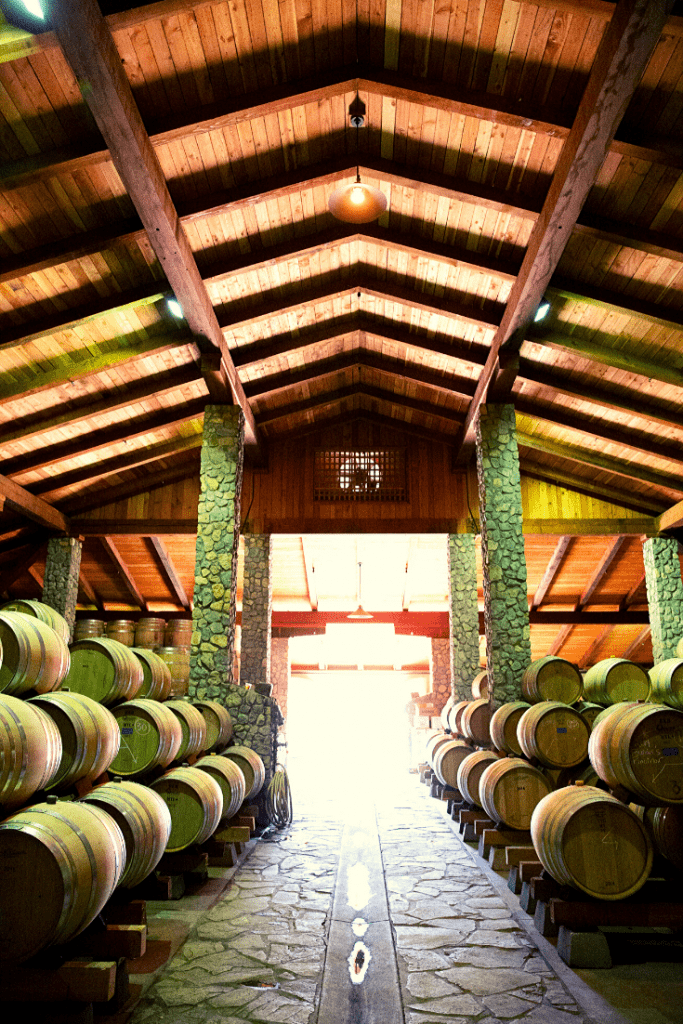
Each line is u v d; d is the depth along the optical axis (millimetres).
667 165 5895
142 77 5750
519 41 5676
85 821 3324
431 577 15930
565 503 12812
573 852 4160
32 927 2941
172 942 4312
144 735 5535
